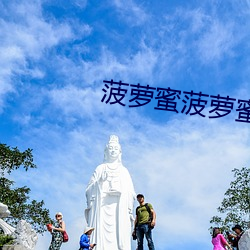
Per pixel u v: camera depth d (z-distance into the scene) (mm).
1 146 41438
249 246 21312
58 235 20797
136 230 24500
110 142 32750
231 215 39312
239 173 40531
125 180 31594
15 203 40500
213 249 21953
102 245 29891
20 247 21766
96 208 30734
